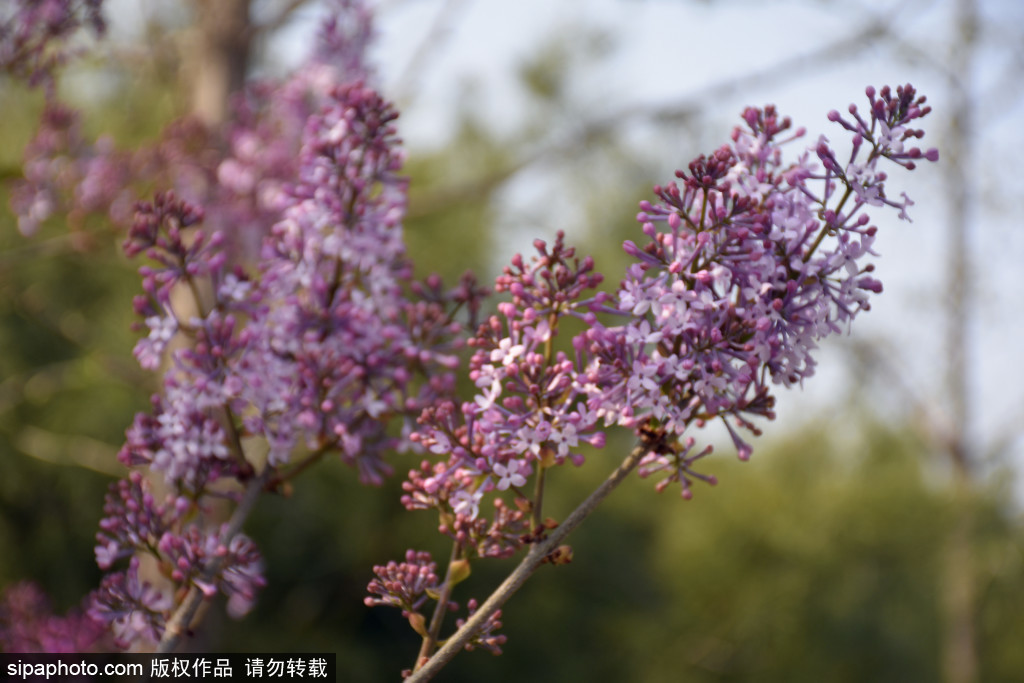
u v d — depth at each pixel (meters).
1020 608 8.44
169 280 1.60
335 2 3.54
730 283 1.22
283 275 1.65
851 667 7.14
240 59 4.50
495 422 1.27
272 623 7.54
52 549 6.55
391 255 1.67
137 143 4.81
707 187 1.23
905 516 7.12
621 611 8.38
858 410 7.81
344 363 1.61
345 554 7.49
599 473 8.06
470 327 1.75
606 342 1.21
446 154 7.35
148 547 1.62
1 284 4.84
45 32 2.58
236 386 1.58
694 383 1.21
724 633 7.05
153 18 4.57
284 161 3.41
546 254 1.33
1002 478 7.64
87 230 3.59
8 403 5.11
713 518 7.27
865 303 1.23
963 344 7.85
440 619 1.35
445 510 1.40
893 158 1.22
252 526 7.22
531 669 8.41
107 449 4.88
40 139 3.28
